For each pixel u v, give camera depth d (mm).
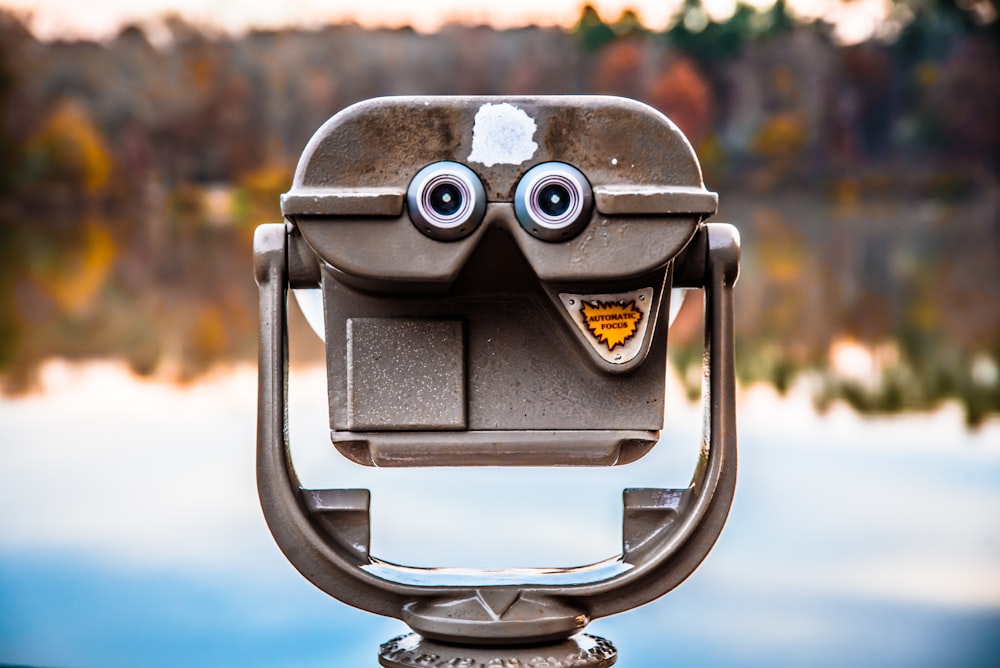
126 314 22375
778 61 31234
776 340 18281
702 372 2572
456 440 2406
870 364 15641
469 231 2230
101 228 32812
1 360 16734
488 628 2367
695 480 2510
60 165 33375
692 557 2461
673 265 2443
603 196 2229
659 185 2248
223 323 21453
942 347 17250
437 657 2396
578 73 29766
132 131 33000
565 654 2404
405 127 2236
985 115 32562
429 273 2238
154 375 15453
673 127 2254
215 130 32219
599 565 2504
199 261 29047
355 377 2408
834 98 31828
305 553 2441
